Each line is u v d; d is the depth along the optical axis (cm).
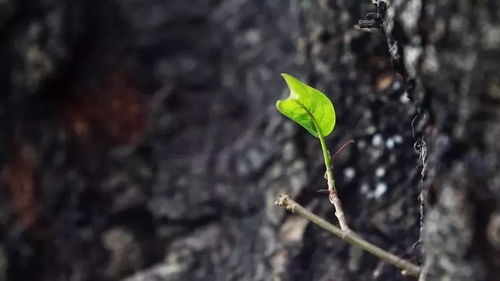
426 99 41
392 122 58
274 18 72
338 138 59
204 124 73
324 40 60
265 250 63
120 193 73
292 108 44
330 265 59
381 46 58
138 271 71
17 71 73
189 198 71
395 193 57
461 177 39
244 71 73
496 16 38
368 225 58
